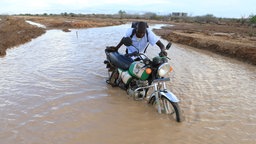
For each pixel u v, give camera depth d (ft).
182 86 22.90
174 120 16.12
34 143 13.21
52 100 18.89
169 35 71.92
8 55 35.70
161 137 14.14
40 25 118.11
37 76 24.93
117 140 13.78
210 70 29.66
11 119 15.79
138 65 16.78
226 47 43.70
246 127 15.52
